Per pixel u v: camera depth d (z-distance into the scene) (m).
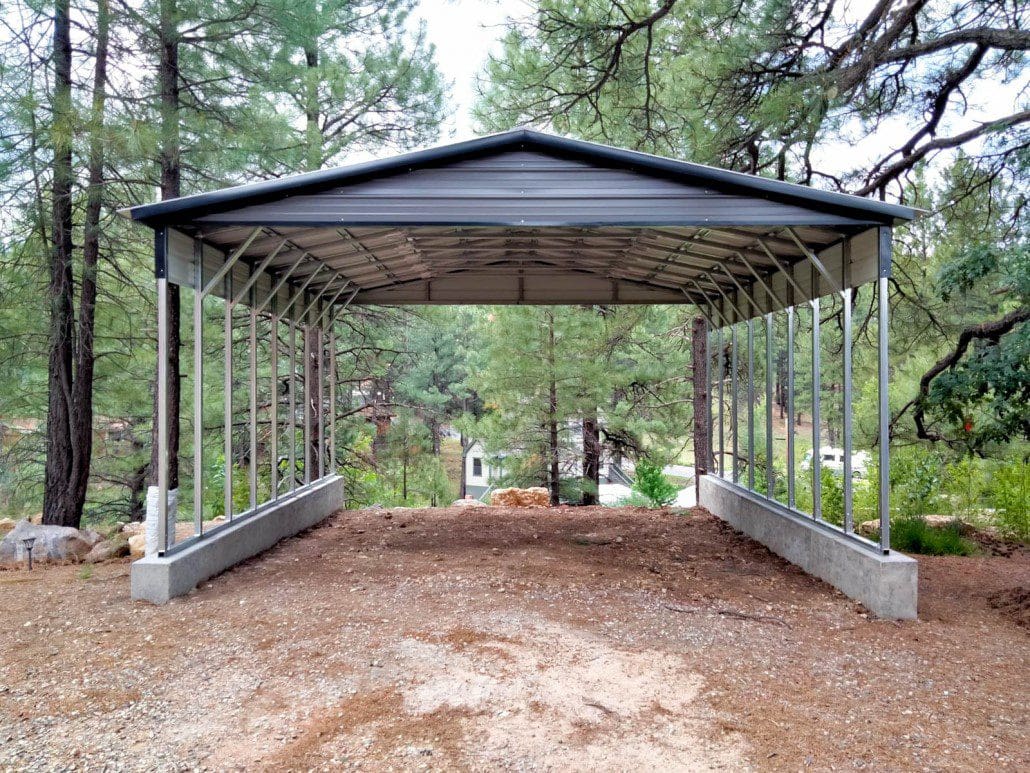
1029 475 8.80
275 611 5.13
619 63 9.73
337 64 11.80
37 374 11.23
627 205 5.45
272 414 7.89
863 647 4.58
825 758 3.14
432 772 2.99
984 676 4.12
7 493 12.68
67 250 8.77
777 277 7.58
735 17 8.46
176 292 8.40
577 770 3.01
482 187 5.47
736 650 4.48
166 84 8.40
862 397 13.10
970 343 9.61
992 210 8.54
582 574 6.31
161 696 3.74
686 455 28.28
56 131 7.07
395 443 19.17
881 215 5.33
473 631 4.69
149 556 5.60
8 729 3.40
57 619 4.99
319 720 3.46
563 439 14.96
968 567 6.89
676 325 14.37
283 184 5.34
